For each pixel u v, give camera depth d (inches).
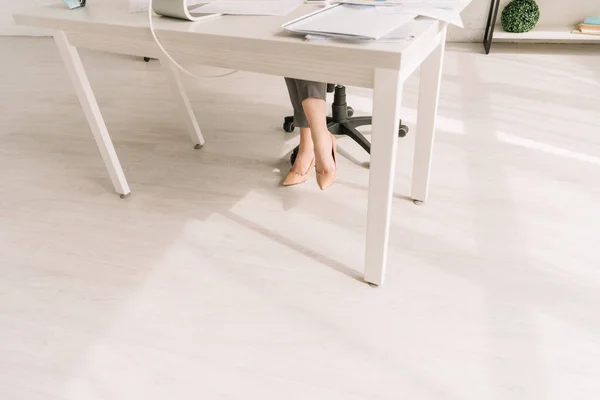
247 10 47.7
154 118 98.6
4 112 106.1
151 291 54.4
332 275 55.0
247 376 44.2
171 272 56.9
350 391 42.4
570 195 66.5
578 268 53.7
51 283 56.6
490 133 84.5
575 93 99.4
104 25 48.1
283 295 52.7
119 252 60.7
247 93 108.0
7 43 161.2
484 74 112.1
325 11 43.9
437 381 42.7
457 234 60.0
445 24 46.6
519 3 120.8
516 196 66.8
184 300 52.8
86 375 45.4
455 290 51.8
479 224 61.6
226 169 77.8
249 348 46.9
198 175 76.6
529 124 87.2
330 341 47.1
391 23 38.8
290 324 49.2
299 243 60.3
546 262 54.9
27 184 77.2
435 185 70.1
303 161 69.9
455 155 77.7
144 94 111.6
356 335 47.5
